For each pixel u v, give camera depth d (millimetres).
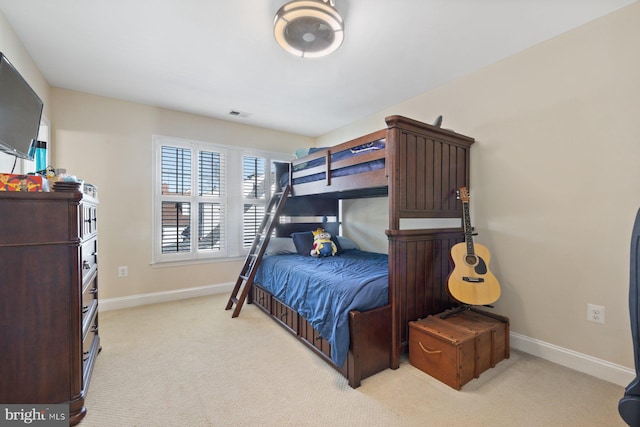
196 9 1812
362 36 2092
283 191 3617
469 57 2389
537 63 2211
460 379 1788
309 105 3445
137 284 3365
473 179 2623
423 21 1927
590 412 1585
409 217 2123
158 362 2104
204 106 3477
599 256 1938
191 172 3721
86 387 1693
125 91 3049
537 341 2221
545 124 2176
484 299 2104
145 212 3406
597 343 1943
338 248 3664
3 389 1354
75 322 1497
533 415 1561
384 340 2016
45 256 1427
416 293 2201
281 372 1987
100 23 1948
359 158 2377
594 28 1937
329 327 2016
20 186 1396
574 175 2039
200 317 3021
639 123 1775
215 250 3867
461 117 2727
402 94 3119
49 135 2850
